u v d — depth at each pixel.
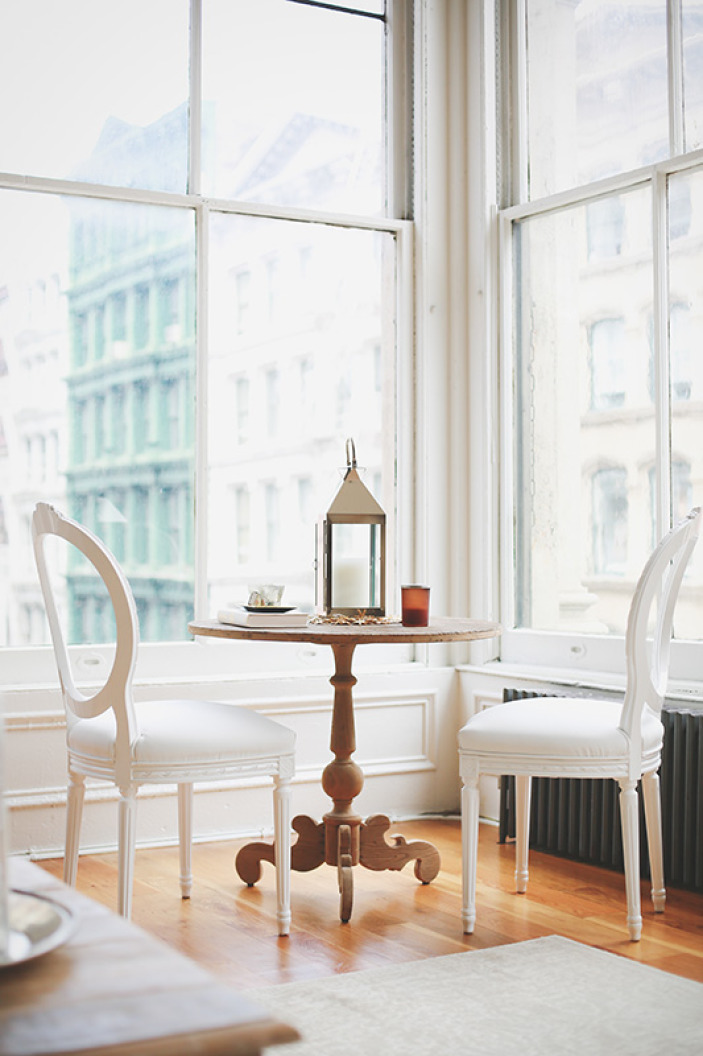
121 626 2.51
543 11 3.95
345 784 2.99
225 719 2.70
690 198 3.37
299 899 2.99
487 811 4.01
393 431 4.13
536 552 3.93
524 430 3.99
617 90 3.64
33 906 1.00
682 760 3.10
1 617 3.46
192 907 2.90
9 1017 0.76
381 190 4.13
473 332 4.10
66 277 3.55
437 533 4.10
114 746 2.54
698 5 3.37
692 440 3.36
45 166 3.51
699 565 3.30
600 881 3.21
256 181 3.86
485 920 2.81
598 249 3.69
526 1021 2.14
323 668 3.91
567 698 3.13
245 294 3.83
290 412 3.92
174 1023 0.75
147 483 3.67
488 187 4.06
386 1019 2.15
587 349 3.72
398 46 4.14
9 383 3.48
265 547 3.87
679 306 3.39
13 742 3.36
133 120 3.64
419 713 4.01
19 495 3.48
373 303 4.09
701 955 2.54
